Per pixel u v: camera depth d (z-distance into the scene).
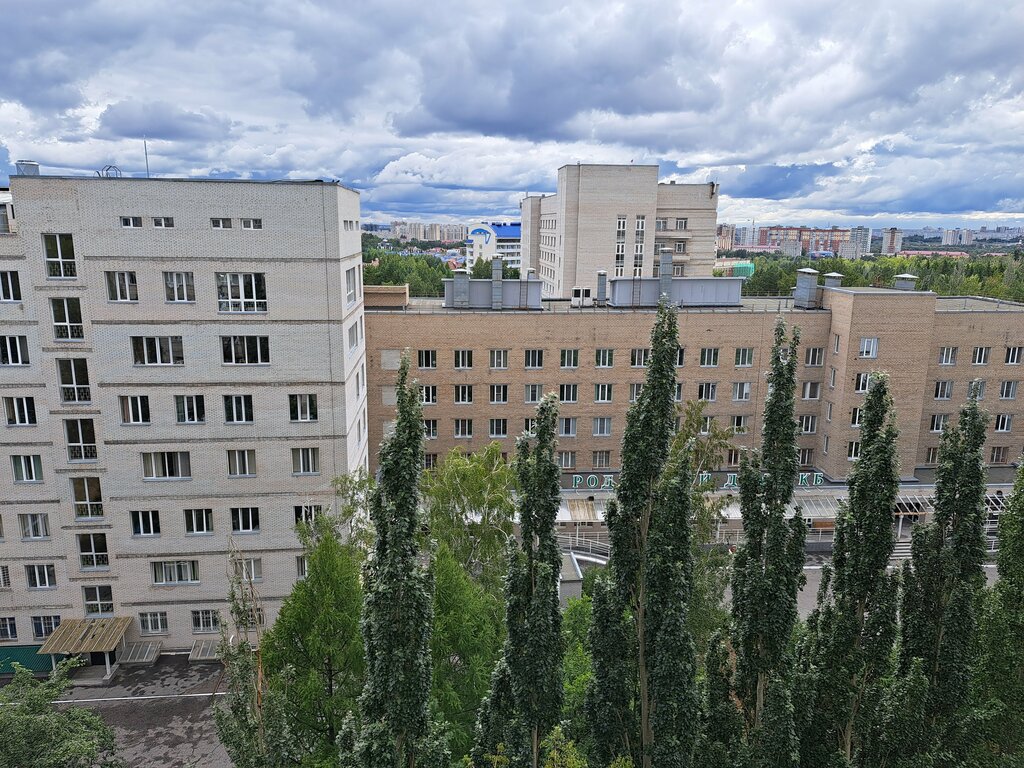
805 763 16.62
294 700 23.16
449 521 34.19
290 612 24.80
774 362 15.95
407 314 54.78
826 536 58.66
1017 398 62.31
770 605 15.86
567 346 56.50
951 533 17.77
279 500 39.50
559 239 111.75
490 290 58.03
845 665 16.42
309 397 38.69
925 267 155.25
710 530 34.66
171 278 36.44
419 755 14.89
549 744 15.43
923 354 58.59
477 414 56.91
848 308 57.34
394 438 14.16
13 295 36.12
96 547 39.44
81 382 37.38
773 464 15.85
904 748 16.16
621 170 105.88
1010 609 20.67
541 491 15.42
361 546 30.80
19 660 39.53
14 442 37.69
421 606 14.19
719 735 16.88
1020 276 127.38
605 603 16.41
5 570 39.12
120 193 35.31
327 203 36.72
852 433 59.31
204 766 32.06
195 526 39.41
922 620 17.97
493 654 27.47
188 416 38.06
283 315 37.53
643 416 15.78
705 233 111.94
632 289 60.00
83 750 22.00
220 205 36.00
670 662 15.26
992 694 19.72
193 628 40.44
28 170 37.59
